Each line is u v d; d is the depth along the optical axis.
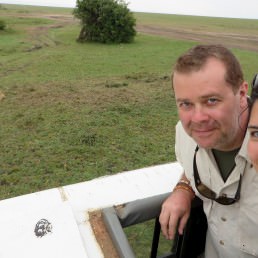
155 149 5.88
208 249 1.81
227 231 1.59
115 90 9.79
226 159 1.45
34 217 1.56
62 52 17.59
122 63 14.64
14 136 6.38
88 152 5.71
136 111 7.80
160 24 46.34
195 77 1.21
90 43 22.03
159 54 17.27
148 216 1.71
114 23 22.08
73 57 15.93
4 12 65.56
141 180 1.91
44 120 7.13
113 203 1.71
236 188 1.45
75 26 36.03
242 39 27.03
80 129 6.62
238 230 1.55
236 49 19.27
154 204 1.71
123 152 5.73
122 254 1.40
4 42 20.94
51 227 1.51
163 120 7.26
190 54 1.24
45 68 13.30
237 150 1.41
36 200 1.71
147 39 24.88
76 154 5.62
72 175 5.02
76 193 1.78
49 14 67.38
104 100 8.64
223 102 1.24
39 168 5.21
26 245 1.42
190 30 36.28
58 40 23.33
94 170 5.15
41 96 9.01
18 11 73.56
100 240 1.50
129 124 6.98
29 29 30.75
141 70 13.12
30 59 15.29
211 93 1.21
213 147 1.34
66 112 7.64
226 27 44.69
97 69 13.24
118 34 22.23
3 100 8.75
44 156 5.57
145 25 42.62
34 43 21.30
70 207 1.63
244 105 1.34
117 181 1.88
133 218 1.67
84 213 1.64
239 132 1.36
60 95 9.11
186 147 1.63
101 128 6.70
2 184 4.81
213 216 1.62
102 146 5.95
